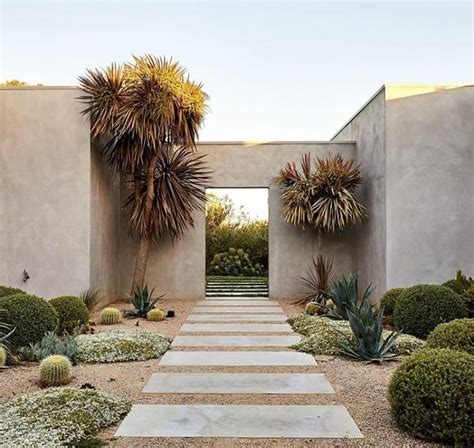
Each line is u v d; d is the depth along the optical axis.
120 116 8.53
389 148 8.91
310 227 10.73
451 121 8.96
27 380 4.66
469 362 3.40
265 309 9.38
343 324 6.96
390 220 8.89
